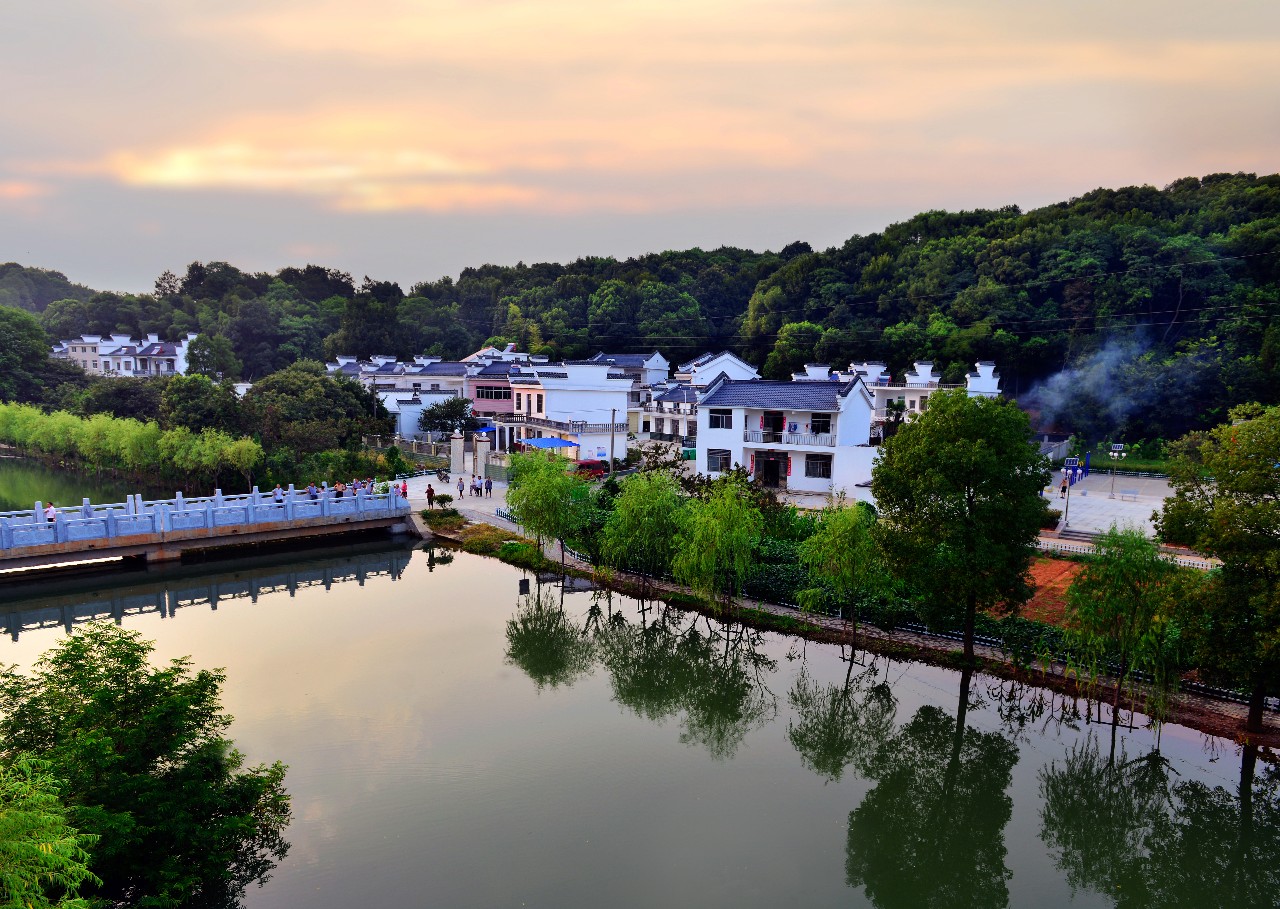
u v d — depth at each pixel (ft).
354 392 248.93
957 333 285.23
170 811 48.96
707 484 129.49
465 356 406.21
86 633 54.70
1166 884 61.72
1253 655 67.15
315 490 153.99
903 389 252.42
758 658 98.32
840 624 101.45
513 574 132.36
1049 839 67.46
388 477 195.93
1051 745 79.15
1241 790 70.33
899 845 64.75
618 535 116.06
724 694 92.63
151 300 457.68
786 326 329.52
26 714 48.60
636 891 55.62
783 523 121.19
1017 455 82.07
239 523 140.26
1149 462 228.02
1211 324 259.19
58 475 223.10
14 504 182.19
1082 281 280.31
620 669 98.68
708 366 258.78
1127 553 75.05
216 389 201.16
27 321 293.64
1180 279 267.18
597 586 120.98
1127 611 74.43
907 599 96.22
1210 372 237.66
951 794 73.82
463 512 166.91
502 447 242.37
